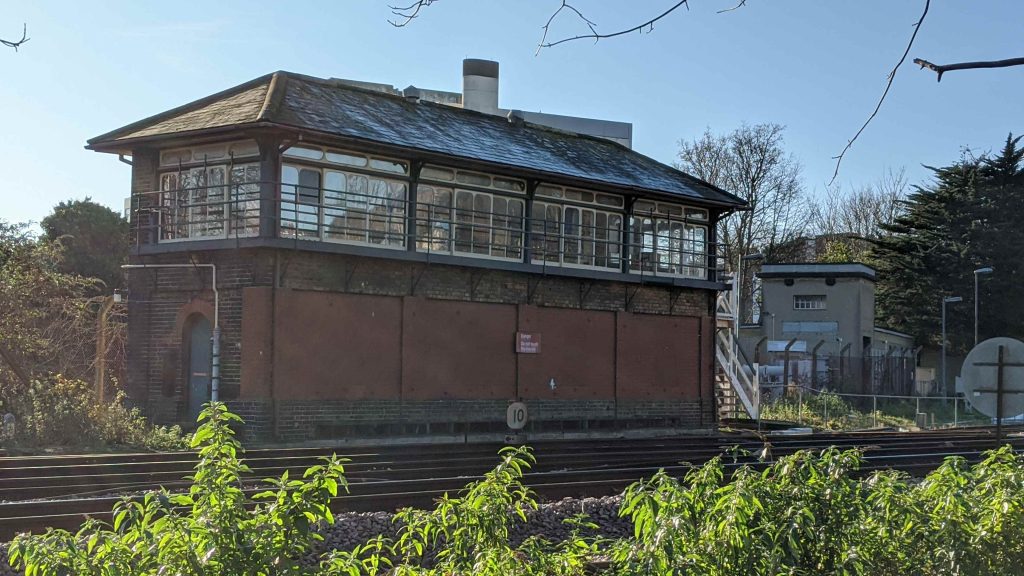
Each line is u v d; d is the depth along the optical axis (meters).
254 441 21.39
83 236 43.62
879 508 7.31
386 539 7.03
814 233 76.19
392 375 23.61
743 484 6.71
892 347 50.62
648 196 28.64
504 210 26.00
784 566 6.53
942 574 7.15
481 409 25.16
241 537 5.44
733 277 33.12
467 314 25.05
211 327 22.59
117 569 5.39
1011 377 11.89
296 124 21.48
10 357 25.36
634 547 6.46
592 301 27.67
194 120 22.91
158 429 20.91
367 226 23.38
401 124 25.05
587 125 46.06
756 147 59.19
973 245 57.44
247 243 21.58
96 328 28.92
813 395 40.22
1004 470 8.29
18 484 13.40
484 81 36.50
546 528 11.88
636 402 28.52
